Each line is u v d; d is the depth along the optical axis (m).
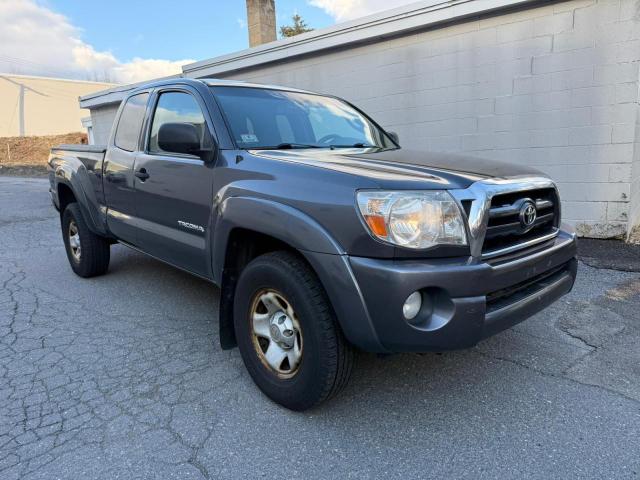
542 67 6.27
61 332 3.70
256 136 3.17
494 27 6.55
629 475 2.13
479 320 2.22
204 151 3.02
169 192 3.40
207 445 2.36
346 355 2.41
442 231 2.19
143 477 2.14
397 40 7.55
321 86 8.74
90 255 4.86
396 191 2.18
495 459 2.25
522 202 2.52
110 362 3.21
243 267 2.97
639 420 2.53
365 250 2.16
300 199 2.39
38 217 9.10
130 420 2.56
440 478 2.14
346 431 2.47
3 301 4.39
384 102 7.88
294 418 2.58
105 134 16.70
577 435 2.42
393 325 2.14
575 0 5.88
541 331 3.62
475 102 6.92
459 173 2.47
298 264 2.46
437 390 2.85
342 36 8.01
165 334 3.65
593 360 3.18
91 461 2.24
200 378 2.99
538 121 6.43
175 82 3.66
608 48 5.78
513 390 2.84
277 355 2.65
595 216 6.19
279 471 2.19
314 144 3.47
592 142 6.07
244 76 10.05
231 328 3.03
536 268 2.54
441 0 6.74
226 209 2.76
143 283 4.89
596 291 4.39
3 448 2.33
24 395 2.80
